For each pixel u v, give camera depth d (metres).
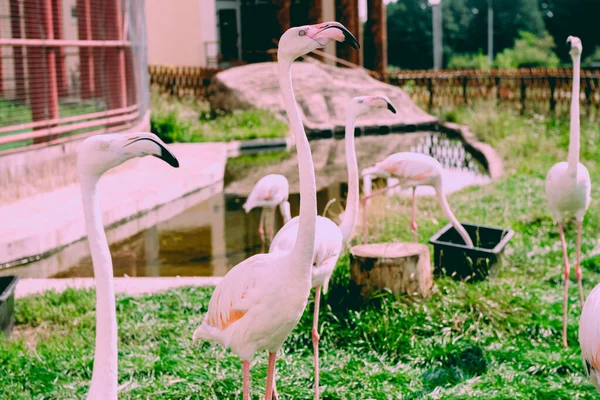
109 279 2.75
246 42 30.66
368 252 5.71
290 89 3.42
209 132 18.62
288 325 3.51
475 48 51.62
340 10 27.47
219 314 3.64
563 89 19.47
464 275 6.40
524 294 6.07
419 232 8.22
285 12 25.66
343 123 21.75
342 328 5.42
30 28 11.00
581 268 7.03
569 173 5.57
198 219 10.37
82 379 4.72
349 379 4.70
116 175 12.74
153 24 25.55
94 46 12.85
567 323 5.58
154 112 18.56
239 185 13.14
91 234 2.72
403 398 4.48
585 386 4.63
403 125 22.16
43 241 8.41
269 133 18.92
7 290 5.44
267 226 9.92
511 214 9.16
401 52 50.16
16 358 4.94
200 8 26.45
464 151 17.33
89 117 12.41
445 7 51.22
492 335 5.39
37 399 4.40
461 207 9.78
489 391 4.50
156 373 4.76
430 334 5.36
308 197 3.37
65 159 11.71
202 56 26.67
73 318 5.84
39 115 11.27
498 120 18.75
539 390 4.51
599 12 41.25
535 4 50.88
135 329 5.48
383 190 7.43
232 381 4.65
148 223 10.13
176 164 2.73
